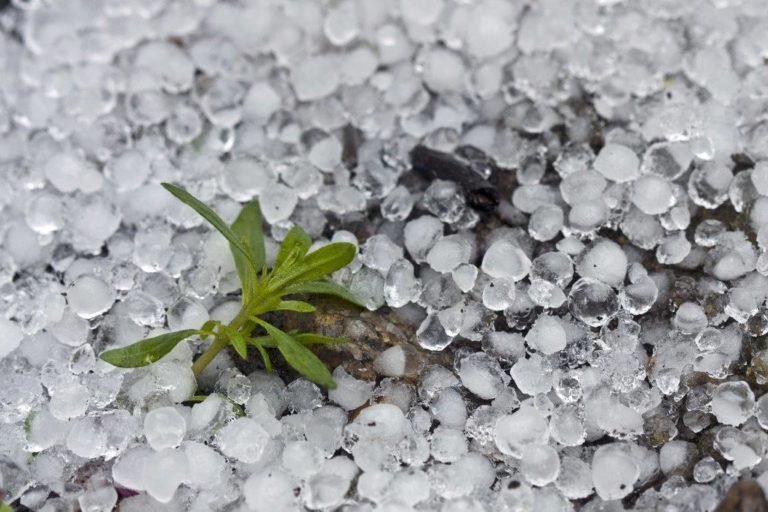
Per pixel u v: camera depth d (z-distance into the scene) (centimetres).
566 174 46
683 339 44
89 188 47
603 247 44
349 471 42
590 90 48
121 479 42
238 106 48
